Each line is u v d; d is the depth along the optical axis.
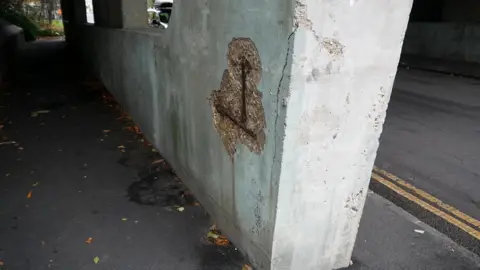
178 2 3.05
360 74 1.97
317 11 1.73
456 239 2.84
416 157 4.43
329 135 2.04
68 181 3.72
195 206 3.27
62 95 7.21
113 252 2.67
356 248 2.71
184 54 3.08
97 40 7.75
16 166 4.05
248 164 2.31
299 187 2.09
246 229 2.49
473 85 8.70
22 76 9.11
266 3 1.88
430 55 12.58
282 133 1.92
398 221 3.07
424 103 7.00
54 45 15.47
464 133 5.30
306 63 1.80
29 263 2.55
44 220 3.05
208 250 2.69
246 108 2.22
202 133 2.98
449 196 3.51
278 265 2.26
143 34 4.27
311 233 2.27
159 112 4.10
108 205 3.28
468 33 10.99
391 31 1.95
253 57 2.06
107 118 5.75
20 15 18.41
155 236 2.85
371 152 2.22
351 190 2.28
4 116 5.88
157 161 4.18
